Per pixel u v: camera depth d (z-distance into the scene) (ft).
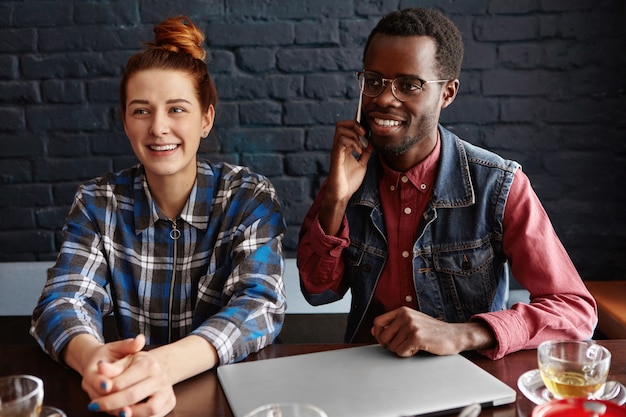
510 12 7.55
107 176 5.13
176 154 4.77
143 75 4.68
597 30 7.54
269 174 7.90
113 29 7.63
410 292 5.10
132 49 7.66
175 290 4.95
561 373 3.28
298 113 7.79
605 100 7.64
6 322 7.46
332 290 5.22
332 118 7.79
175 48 4.82
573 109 7.68
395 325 3.97
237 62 7.71
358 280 5.19
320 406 3.33
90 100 7.75
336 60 7.68
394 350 3.91
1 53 7.66
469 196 4.99
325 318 7.42
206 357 3.87
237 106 7.78
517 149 7.77
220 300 4.92
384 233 5.11
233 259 4.85
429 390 3.46
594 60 7.59
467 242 5.00
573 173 7.77
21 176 7.86
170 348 3.80
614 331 6.51
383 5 7.59
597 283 7.54
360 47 7.66
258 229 4.86
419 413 3.26
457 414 3.31
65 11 7.60
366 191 5.15
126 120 4.87
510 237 4.94
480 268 5.01
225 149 7.84
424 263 5.06
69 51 7.67
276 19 7.64
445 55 4.75
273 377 3.70
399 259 5.09
